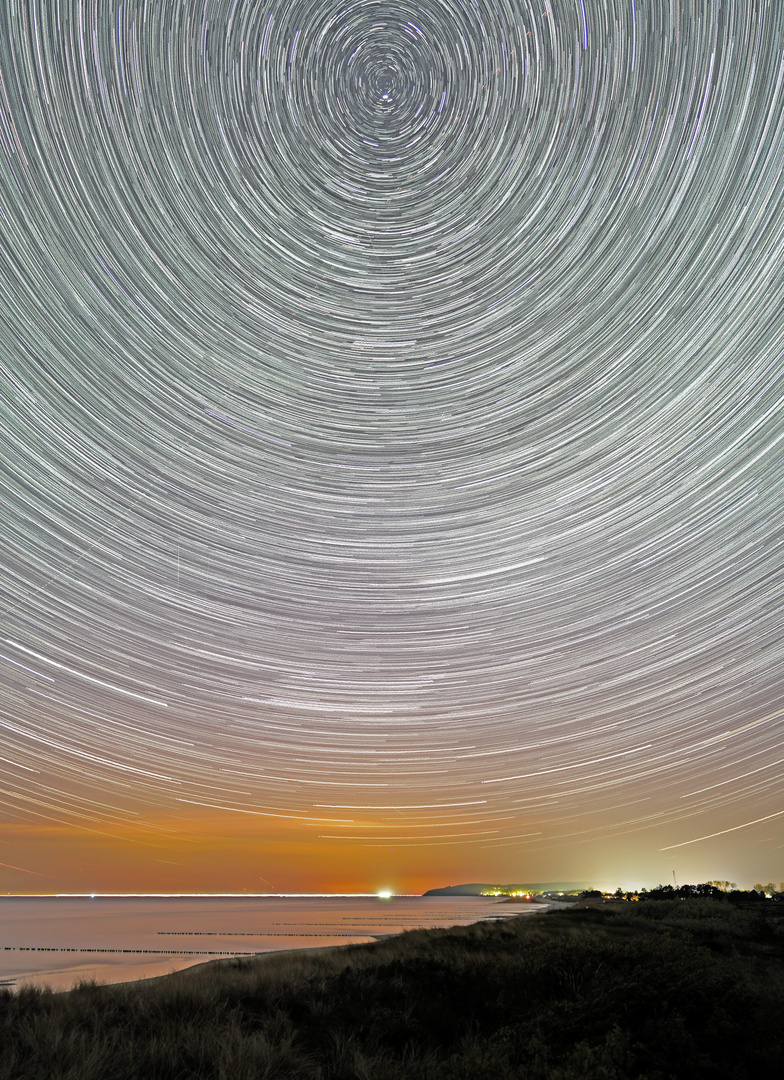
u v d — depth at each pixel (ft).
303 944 137.08
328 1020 26.02
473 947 52.75
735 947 46.21
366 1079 17.57
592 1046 17.15
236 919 307.99
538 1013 23.54
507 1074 15.20
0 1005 29.48
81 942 167.43
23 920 325.62
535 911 216.33
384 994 29.58
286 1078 18.49
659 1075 14.48
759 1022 18.57
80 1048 20.16
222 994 32.12
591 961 29.12
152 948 140.05
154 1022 25.03
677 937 45.24
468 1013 26.22
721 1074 15.20
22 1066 18.99
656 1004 19.56
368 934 172.65
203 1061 19.60
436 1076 15.85
